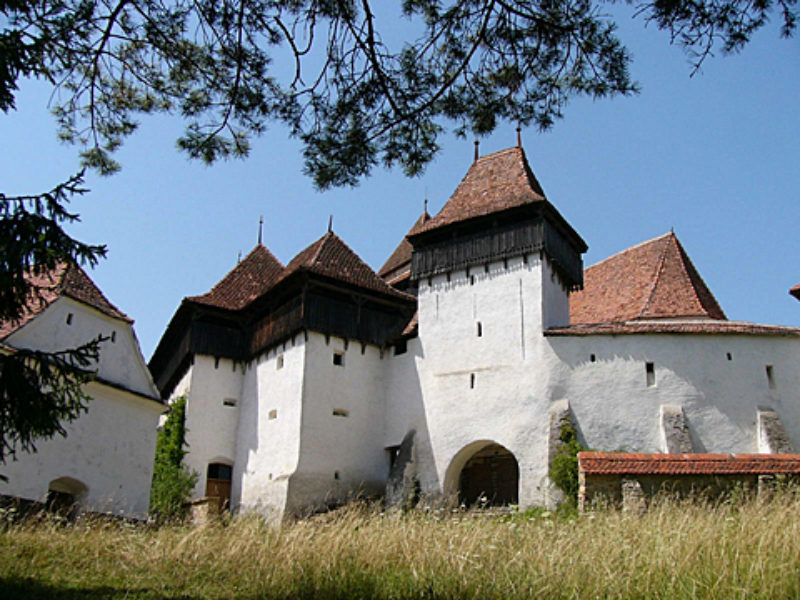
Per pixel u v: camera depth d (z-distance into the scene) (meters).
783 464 20.02
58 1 10.57
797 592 9.36
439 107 12.43
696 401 27.42
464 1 11.47
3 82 8.86
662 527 12.01
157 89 12.25
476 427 30.05
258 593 10.85
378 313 34.66
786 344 27.97
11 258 8.84
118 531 14.34
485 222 32.88
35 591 10.27
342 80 11.96
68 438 21.03
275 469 31.36
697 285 34.62
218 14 11.37
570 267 33.59
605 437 27.59
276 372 33.22
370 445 32.59
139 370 24.25
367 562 11.73
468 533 12.24
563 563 10.77
